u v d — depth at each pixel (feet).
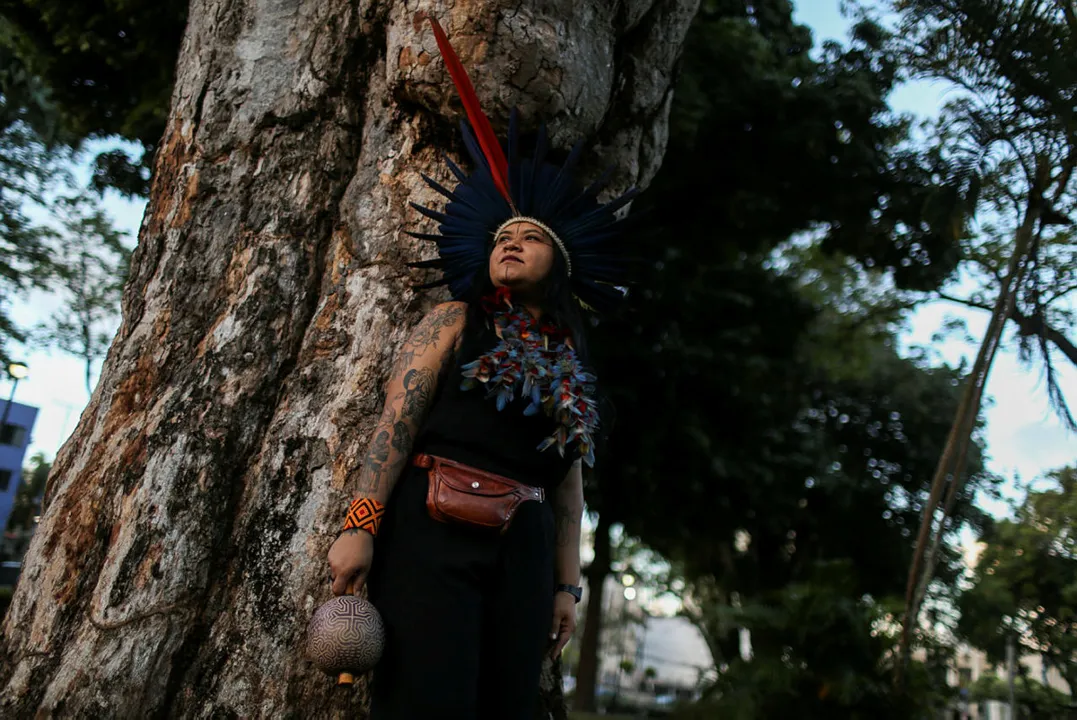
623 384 44.73
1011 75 17.85
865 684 24.32
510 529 6.06
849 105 28.27
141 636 6.96
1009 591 39.01
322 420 7.87
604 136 10.43
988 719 60.59
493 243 7.09
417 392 6.18
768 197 33.99
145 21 23.75
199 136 9.36
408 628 5.66
